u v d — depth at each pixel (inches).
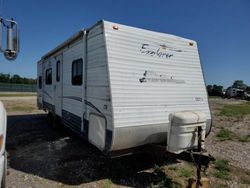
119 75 161.8
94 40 177.9
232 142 285.9
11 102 785.6
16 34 139.4
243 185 167.2
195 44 208.8
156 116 174.1
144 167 193.8
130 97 163.5
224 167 195.6
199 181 145.7
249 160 219.5
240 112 618.8
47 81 342.6
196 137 154.3
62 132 315.6
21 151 234.8
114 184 164.7
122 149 163.9
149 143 174.2
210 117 208.2
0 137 112.4
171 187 159.5
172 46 191.5
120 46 165.6
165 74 184.1
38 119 429.4
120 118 157.2
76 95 219.5
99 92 171.2
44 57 351.9
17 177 173.8
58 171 185.5
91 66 184.1
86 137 196.5
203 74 210.5
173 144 150.1
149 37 179.0
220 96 1604.3
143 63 173.5
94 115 179.8
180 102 189.8
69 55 237.9
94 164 199.3
